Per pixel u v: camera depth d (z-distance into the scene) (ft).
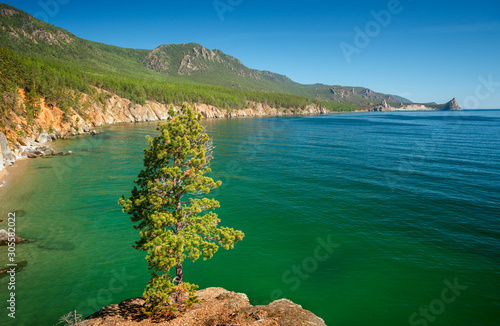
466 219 120.37
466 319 65.98
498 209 130.31
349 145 329.11
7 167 208.85
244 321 53.57
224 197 149.18
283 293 76.23
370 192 156.25
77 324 56.39
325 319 66.80
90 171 200.13
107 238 105.29
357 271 85.56
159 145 61.77
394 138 390.01
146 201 61.00
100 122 566.36
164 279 57.00
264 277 83.41
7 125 266.98
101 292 75.25
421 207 134.21
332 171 203.51
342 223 118.32
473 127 564.30
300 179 182.70
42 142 321.32
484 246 98.63
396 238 105.09
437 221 119.03
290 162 235.81
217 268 87.86
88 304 69.97
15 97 317.01
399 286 78.28
